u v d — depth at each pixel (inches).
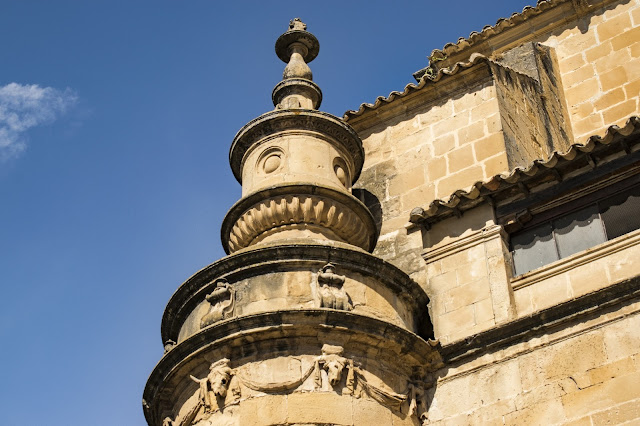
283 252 594.9
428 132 745.6
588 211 617.6
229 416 553.3
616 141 612.1
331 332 569.6
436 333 620.7
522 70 821.9
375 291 605.0
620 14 859.4
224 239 657.6
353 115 781.3
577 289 591.2
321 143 673.0
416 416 581.3
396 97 767.7
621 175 613.0
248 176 669.3
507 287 612.7
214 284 602.5
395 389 580.1
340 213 636.1
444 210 662.5
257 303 582.9
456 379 589.0
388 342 579.5
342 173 671.8
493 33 898.7
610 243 592.7
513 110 745.6
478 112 729.0
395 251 681.0
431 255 656.4
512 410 560.1
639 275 554.6
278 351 567.2
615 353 544.4
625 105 820.0
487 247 635.5
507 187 641.6
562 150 797.2
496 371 577.9
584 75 850.8
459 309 621.9
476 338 591.2
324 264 597.3
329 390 556.1
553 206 629.9
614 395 532.7
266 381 556.7
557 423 541.3
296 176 648.4
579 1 872.3
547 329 573.3
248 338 567.2
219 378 561.0
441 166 722.8
